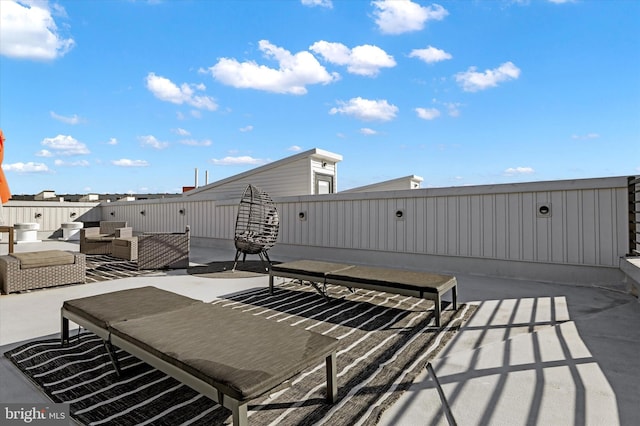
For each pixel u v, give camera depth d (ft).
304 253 23.47
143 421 5.27
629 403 5.57
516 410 5.44
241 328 6.19
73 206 42.11
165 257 18.94
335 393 5.79
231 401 4.30
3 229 20.02
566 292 13.55
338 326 9.60
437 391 6.09
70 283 15.08
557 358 7.30
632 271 11.86
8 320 10.18
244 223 26.73
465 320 10.11
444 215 18.34
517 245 16.42
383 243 20.24
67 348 7.97
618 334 8.70
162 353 5.17
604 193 14.51
